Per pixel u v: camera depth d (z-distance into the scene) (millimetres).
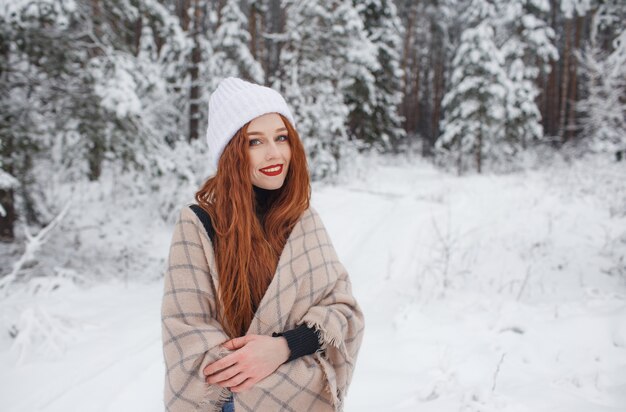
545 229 6750
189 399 985
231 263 1100
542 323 3342
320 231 1246
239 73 13031
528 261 5430
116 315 3844
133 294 4789
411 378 2664
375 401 2416
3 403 2434
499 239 6418
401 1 26484
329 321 1082
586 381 2545
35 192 6812
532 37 16938
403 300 4277
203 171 9016
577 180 10328
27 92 5871
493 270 5184
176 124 13750
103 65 5355
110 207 9156
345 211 8703
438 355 2975
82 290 4711
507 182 11703
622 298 3811
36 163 6152
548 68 18234
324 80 13359
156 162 6105
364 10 16453
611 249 5570
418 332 3354
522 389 2428
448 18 26078
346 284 1265
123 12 6070
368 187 12312
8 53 5660
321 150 12570
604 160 11734
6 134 5129
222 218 1133
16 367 2793
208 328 1032
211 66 12586
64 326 3334
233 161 1131
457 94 16109
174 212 8297
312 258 1171
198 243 1115
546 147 18031
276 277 1107
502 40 18078
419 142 25734
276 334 1059
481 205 8805
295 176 1226
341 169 13789
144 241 8008
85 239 7578
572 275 4855
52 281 4496
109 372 2756
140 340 3242
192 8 13562
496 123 15758
